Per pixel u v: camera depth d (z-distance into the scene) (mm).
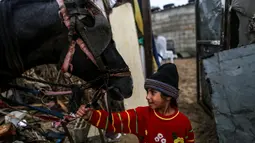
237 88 1879
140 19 3279
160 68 1174
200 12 3479
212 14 2984
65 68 1230
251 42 2139
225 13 2523
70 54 1208
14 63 1202
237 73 1933
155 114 1183
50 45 1251
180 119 1178
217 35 2865
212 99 1976
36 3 1272
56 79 2957
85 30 1193
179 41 10789
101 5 2609
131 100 3143
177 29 10750
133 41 3154
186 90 4734
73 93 1355
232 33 2494
